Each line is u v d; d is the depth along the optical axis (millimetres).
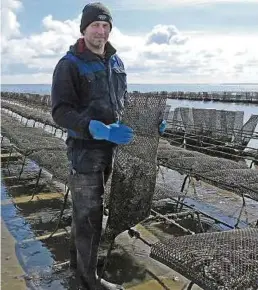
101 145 3217
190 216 5484
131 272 3889
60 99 3035
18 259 4180
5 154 9531
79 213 3271
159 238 4723
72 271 3758
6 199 6211
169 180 7777
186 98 52938
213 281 2432
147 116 3348
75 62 3086
